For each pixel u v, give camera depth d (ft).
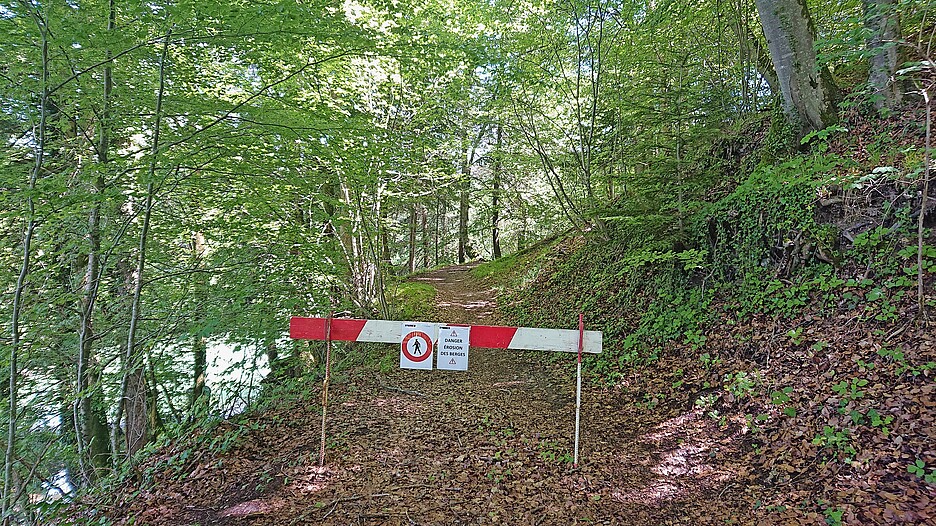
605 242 33.17
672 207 23.94
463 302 43.91
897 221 17.01
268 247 22.27
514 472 13.80
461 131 36.91
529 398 20.38
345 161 21.09
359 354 28.12
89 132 20.38
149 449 18.45
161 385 26.21
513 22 32.86
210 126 17.72
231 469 15.15
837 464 11.58
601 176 31.50
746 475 12.47
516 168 41.24
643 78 29.04
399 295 44.47
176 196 21.16
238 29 16.10
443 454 15.11
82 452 20.47
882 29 19.65
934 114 17.81
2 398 18.52
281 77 21.81
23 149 18.35
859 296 16.60
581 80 34.37
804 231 19.38
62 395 21.31
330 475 13.97
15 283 19.58
